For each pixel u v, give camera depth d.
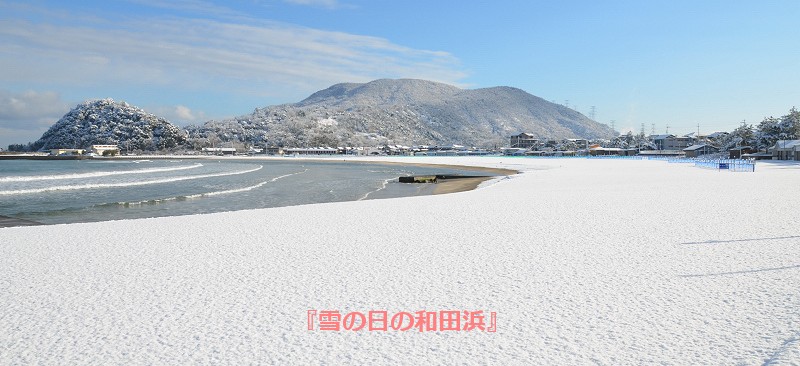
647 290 6.98
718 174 45.69
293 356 4.91
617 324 5.62
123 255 10.45
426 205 21.12
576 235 12.05
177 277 8.31
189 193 39.47
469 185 46.09
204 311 6.39
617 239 11.34
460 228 13.73
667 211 16.77
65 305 6.75
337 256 9.95
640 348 4.92
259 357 4.90
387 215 17.50
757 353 4.71
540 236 12.01
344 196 36.88
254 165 120.38
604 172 57.53
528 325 5.66
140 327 5.82
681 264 8.59
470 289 7.24
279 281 7.91
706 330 5.36
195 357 4.92
